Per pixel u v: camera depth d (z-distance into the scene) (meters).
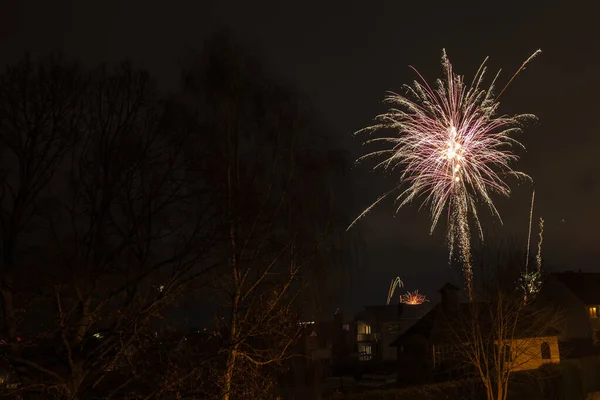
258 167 15.06
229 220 13.70
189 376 12.67
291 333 14.64
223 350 12.90
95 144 13.90
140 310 12.90
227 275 14.23
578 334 49.97
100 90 14.09
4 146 13.16
